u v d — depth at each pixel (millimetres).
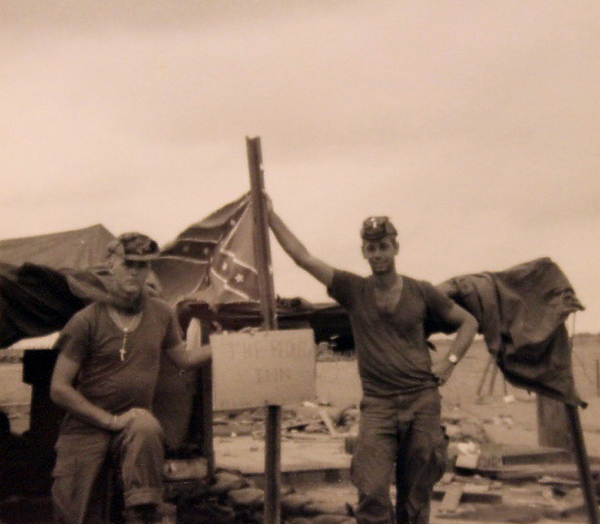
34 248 9906
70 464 5227
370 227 5527
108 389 5348
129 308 5473
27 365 9812
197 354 5781
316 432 18391
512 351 6703
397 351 5508
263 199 5293
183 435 8031
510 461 12375
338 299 5691
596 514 6914
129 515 5074
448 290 6762
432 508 9828
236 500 8656
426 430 5465
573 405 6898
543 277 6934
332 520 7914
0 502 8633
